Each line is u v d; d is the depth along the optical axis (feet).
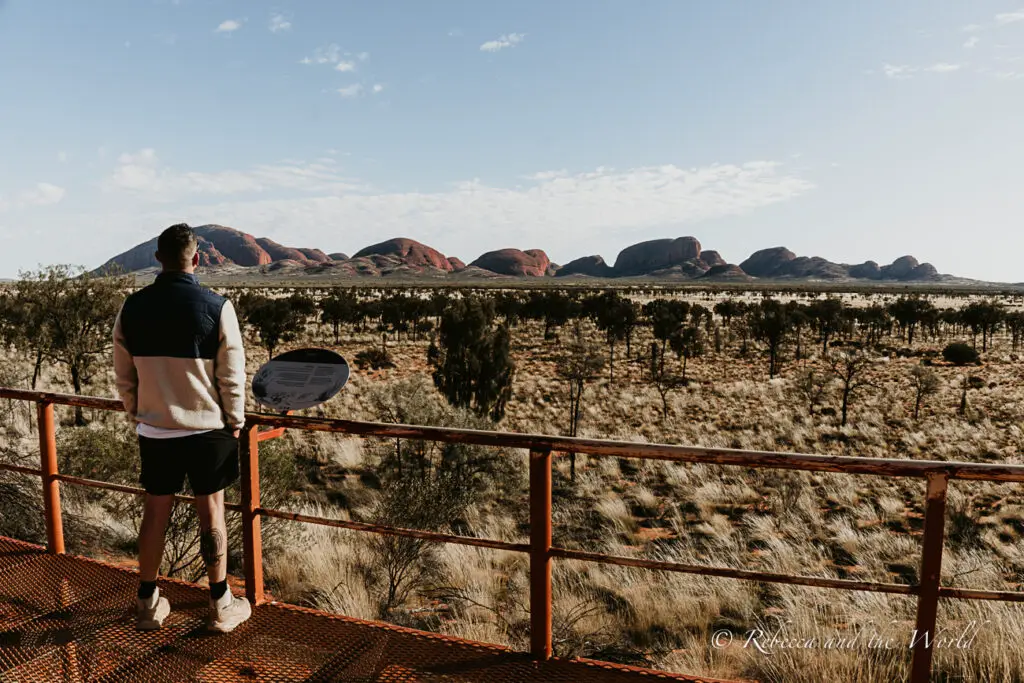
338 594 24.22
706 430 68.18
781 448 61.46
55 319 58.34
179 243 9.41
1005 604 21.33
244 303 141.49
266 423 10.59
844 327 156.76
